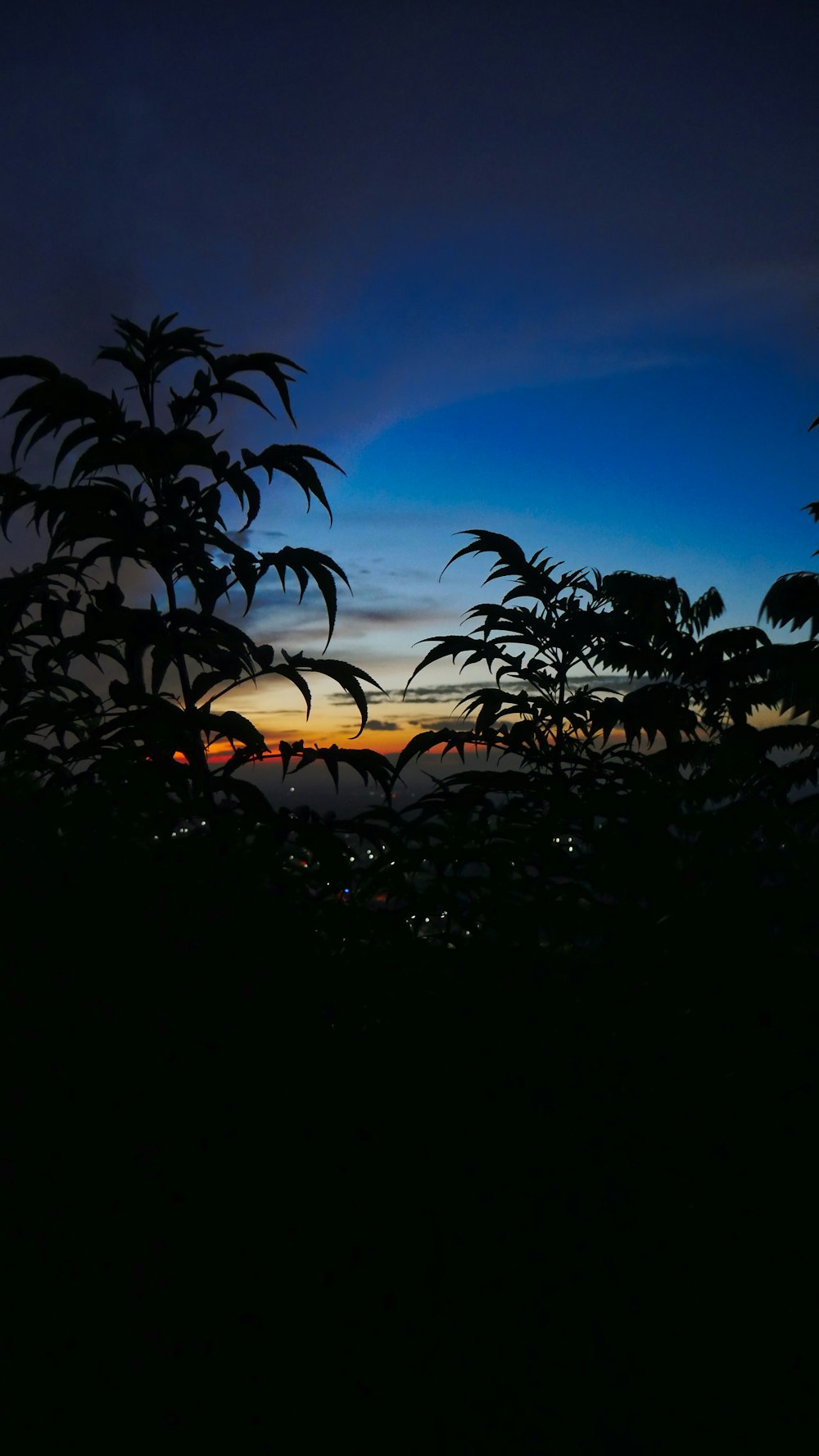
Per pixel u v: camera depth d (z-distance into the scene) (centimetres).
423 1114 146
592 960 179
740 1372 122
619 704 234
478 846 192
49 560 188
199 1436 107
